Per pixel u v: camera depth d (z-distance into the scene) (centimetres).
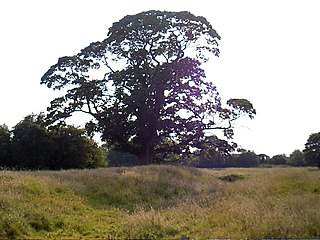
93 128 3712
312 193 1612
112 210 1596
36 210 1259
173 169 2675
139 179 2202
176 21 3934
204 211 1367
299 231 977
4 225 1075
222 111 3812
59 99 3853
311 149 5447
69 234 1131
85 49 3928
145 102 3647
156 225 1168
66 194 1706
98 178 2092
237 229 1052
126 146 3950
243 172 3475
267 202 1387
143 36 3912
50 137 3869
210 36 4003
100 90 3734
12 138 3925
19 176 1811
